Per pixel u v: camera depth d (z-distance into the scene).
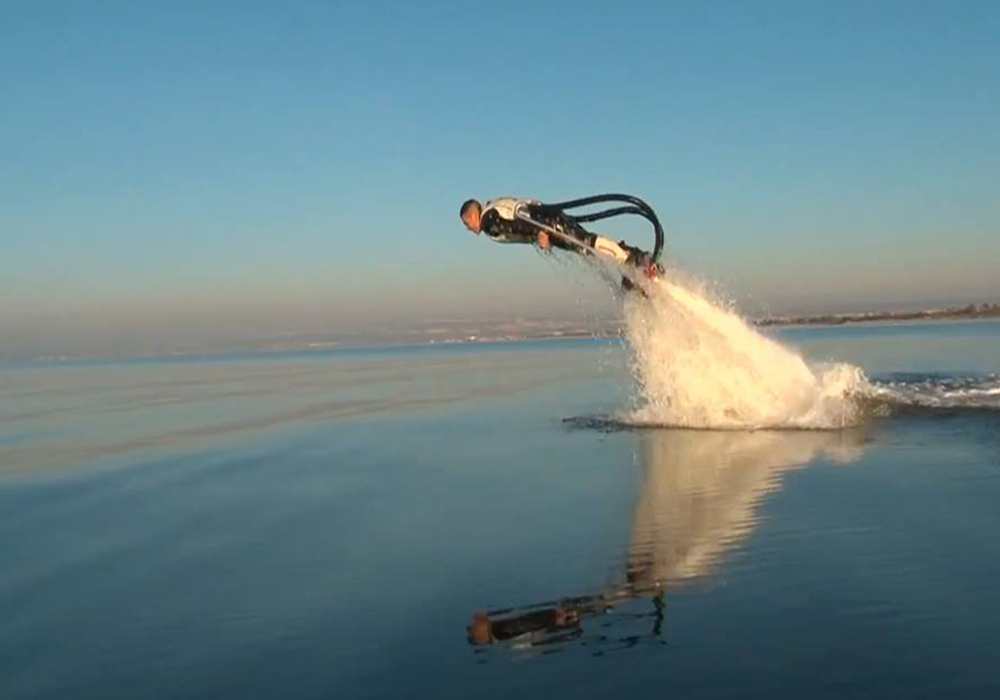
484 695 3.79
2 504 8.80
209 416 17.69
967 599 4.70
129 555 6.48
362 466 10.38
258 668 4.21
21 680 4.18
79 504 8.66
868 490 7.46
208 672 4.19
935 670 3.86
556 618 4.70
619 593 5.05
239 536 6.95
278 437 13.73
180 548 6.64
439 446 11.83
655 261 12.16
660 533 6.36
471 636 4.50
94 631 4.82
